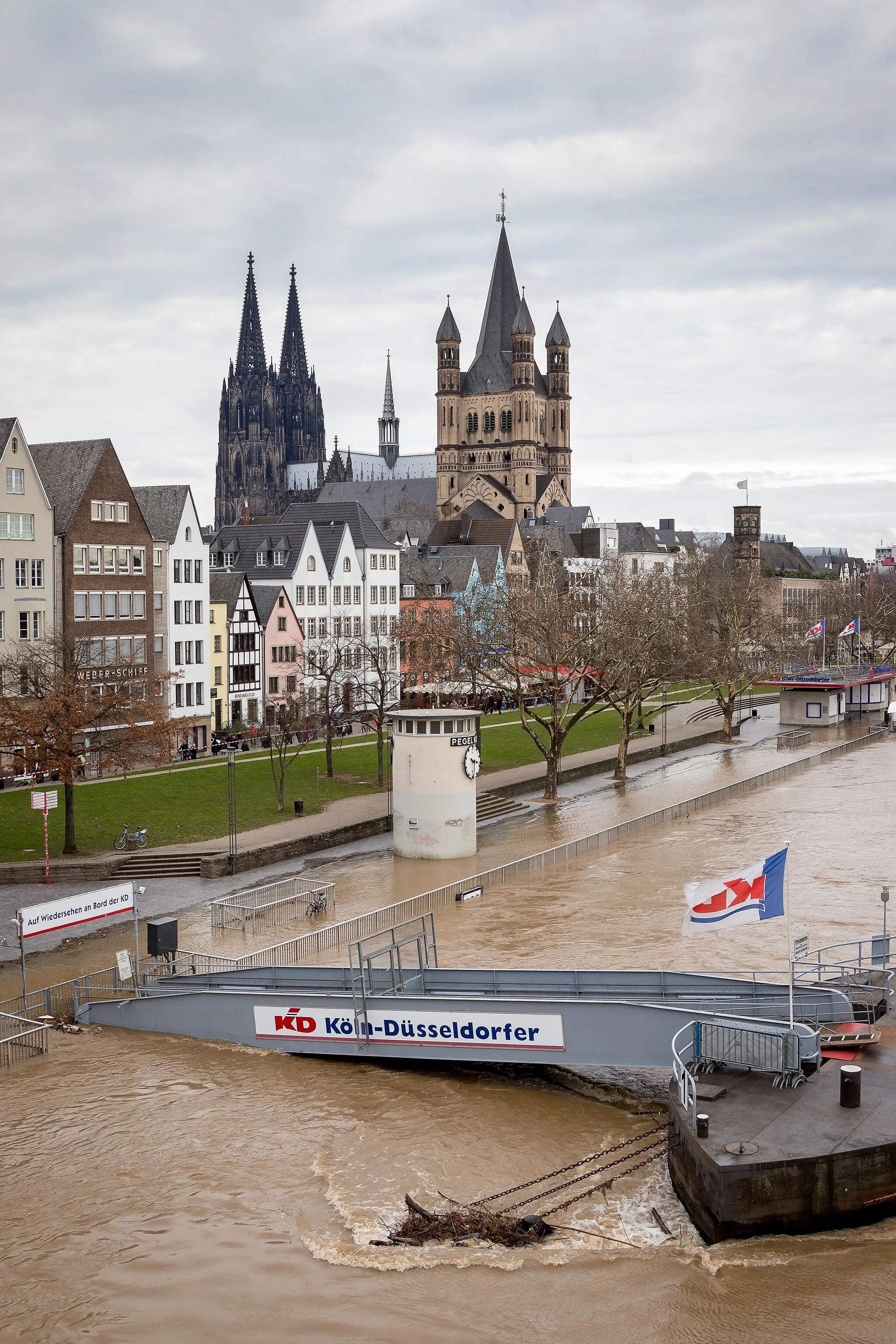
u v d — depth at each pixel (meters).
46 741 67.06
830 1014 38.56
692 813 87.81
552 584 125.56
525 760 107.56
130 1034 46.81
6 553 87.19
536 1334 27.97
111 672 81.12
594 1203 33.19
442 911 61.34
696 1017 37.75
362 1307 29.16
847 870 69.38
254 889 61.91
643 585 167.00
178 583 103.50
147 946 54.34
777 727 141.25
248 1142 37.62
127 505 97.25
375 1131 38.09
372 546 139.00
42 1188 35.06
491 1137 37.56
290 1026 43.88
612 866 71.25
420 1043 41.56
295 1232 32.56
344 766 97.94
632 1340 27.55
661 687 140.12
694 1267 29.84
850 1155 30.36
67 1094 41.31
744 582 186.50
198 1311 29.20
